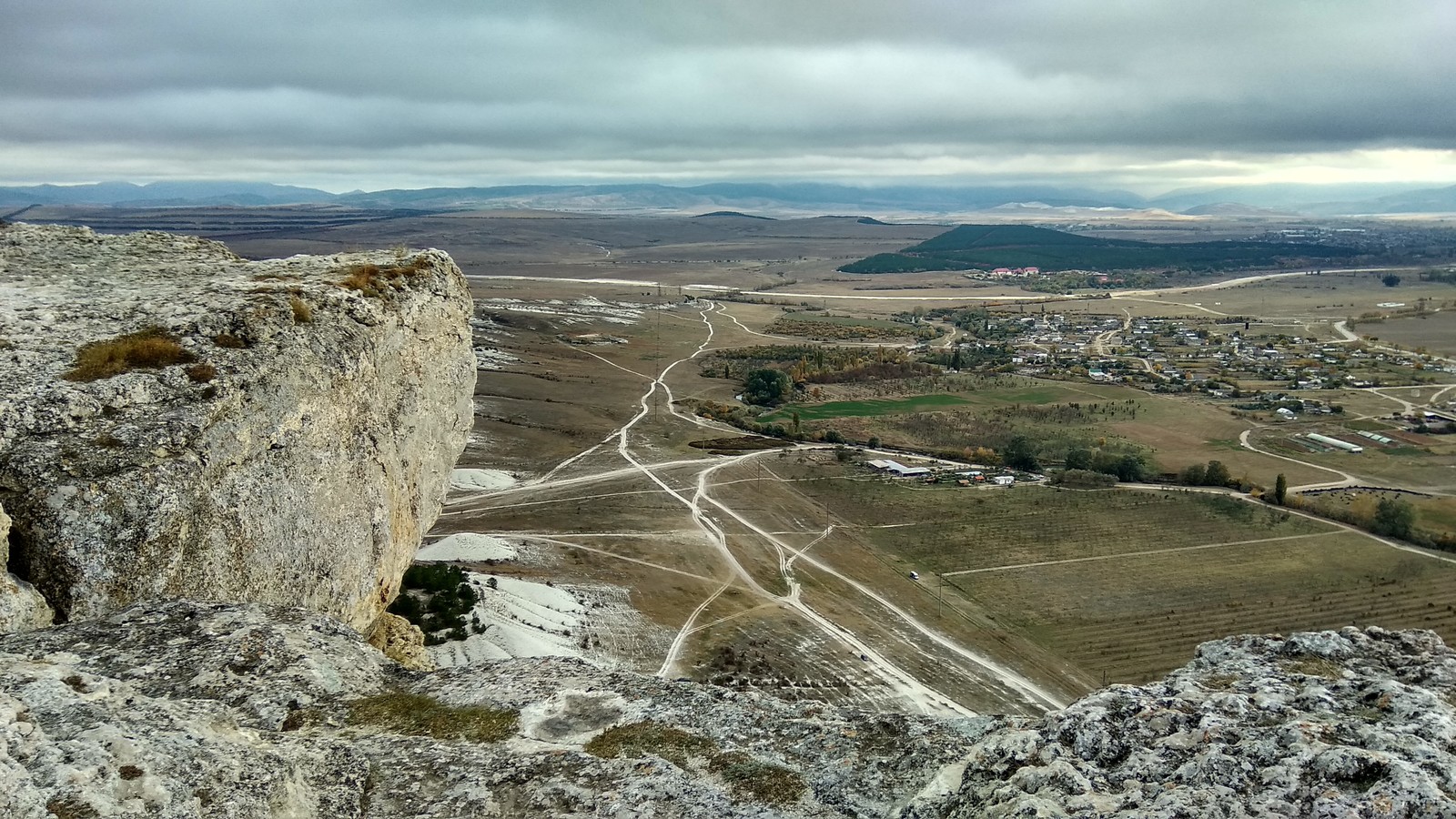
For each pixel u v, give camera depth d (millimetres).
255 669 20312
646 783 17453
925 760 17953
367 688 21594
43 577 21922
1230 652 19422
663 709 20906
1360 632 19250
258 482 27641
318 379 31391
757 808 16859
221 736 16594
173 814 13711
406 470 38406
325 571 31094
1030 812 14023
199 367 27344
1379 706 15734
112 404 25125
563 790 17141
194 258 41250
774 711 21016
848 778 17750
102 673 19000
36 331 28281
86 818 12883
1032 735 16609
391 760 18109
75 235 41562
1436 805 12297
